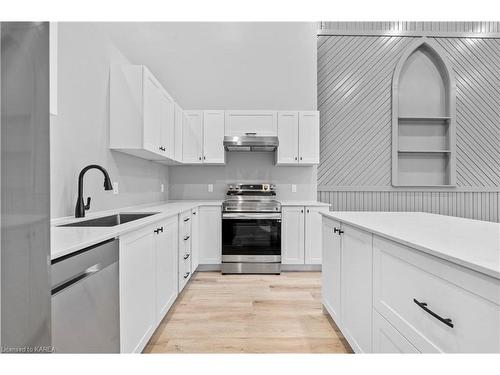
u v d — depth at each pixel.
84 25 2.25
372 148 4.68
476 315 0.82
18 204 0.56
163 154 3.09
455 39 4.73
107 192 2.60
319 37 4.68
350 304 1.77
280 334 2.09
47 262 0.62
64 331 0.97
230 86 4.38
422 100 4.80
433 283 1.01
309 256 3.71
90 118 2.33
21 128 0.57
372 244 1.48
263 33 4.38
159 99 2.98
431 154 4.80
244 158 4.35
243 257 3.60
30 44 0.58
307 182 4.35
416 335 1.10
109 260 1.32
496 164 4.73
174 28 4.36
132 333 1.59
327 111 4.68
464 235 1.24
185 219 2.93
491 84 4.75
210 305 2.61
